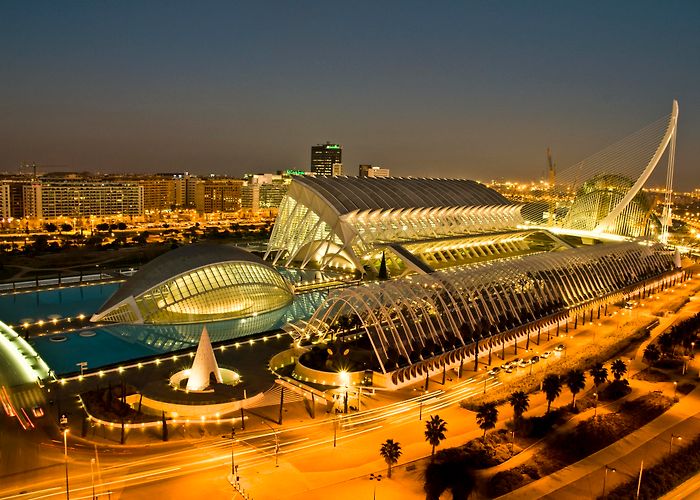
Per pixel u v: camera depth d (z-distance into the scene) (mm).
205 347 78062
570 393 82625
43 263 179125
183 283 110750
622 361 92250
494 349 99938
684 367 94438
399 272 166000
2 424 65562
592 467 62438
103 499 52125
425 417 72875
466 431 69000
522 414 74188
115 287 148375
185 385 80000
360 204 180125
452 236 193875
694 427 73438
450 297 99188
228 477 56875
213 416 70062
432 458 60781
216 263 114938
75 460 59062
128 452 61188
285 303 127312
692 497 58156
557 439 68500
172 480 55969
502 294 109438
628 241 185750
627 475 60938
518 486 57562
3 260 181000
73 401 72562
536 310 112625
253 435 66125
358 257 167125
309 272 167500
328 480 57094
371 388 80500
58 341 97938
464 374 88250
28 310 120625
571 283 126938
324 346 89750
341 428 69000
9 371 80750
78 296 136375
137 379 79938
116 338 100312
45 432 64375
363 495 54719
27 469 56781
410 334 89250
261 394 76062
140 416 68500
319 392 78375
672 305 140000
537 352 100000
